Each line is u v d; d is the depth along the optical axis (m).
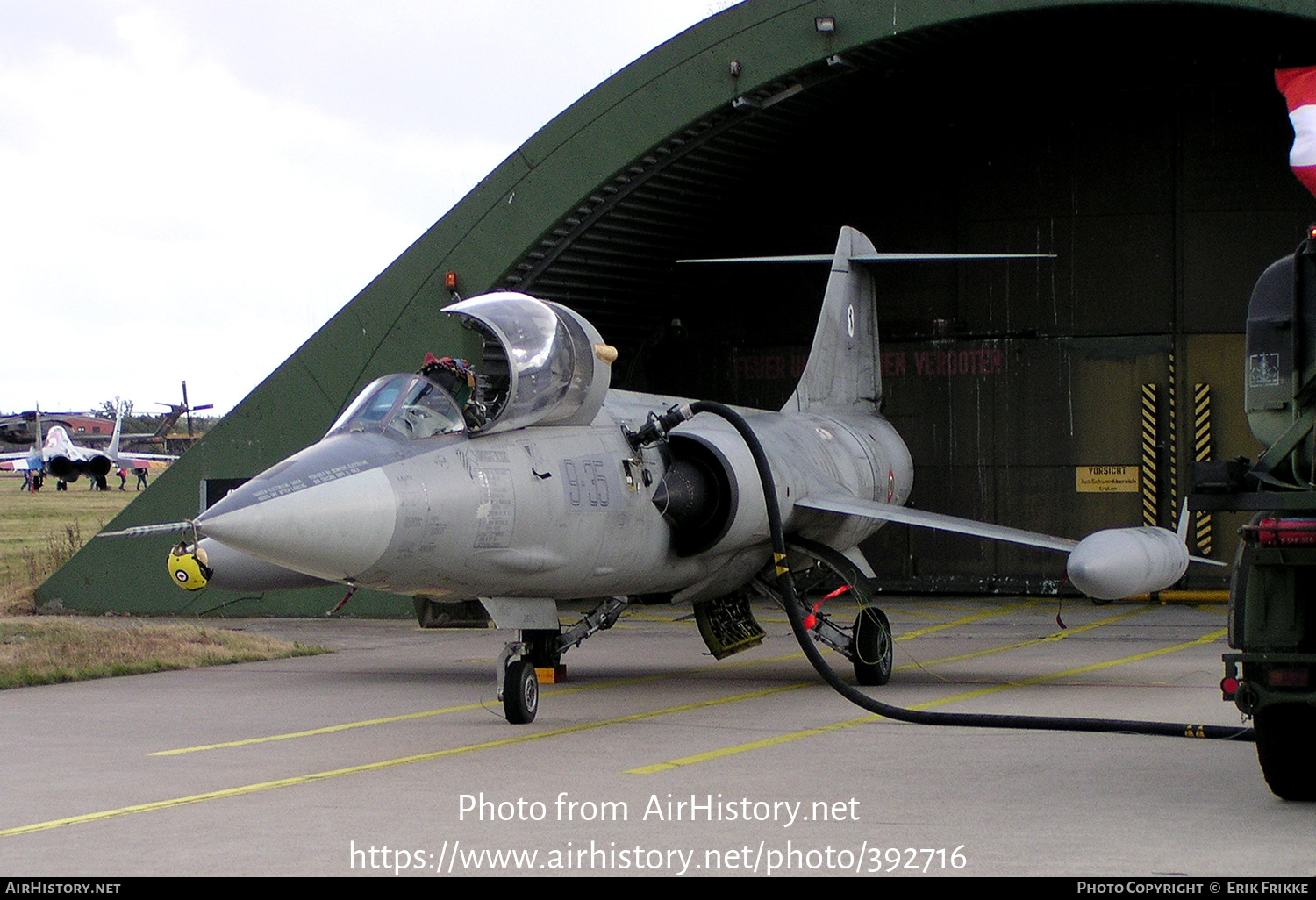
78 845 6.56
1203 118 21.75
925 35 18.03
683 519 12.47
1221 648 16.03
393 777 8.33
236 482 20.94
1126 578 10.62
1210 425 21.83
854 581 13.03
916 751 9.11
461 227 19.58
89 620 20.77
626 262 21.94
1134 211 22.12
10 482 107.19
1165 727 9.46
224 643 16.17
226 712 11.43
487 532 10.46
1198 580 22.11
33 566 25.38
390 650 16.62
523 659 10.77
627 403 13.11
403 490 9.90
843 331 17.17
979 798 7.45
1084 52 20.39
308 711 11.51
